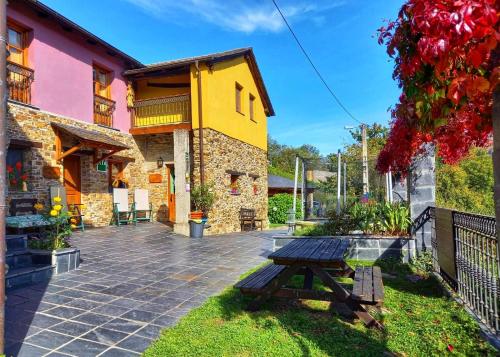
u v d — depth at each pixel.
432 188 5.96
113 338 3.05
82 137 8.27
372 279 3.83
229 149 12.17
